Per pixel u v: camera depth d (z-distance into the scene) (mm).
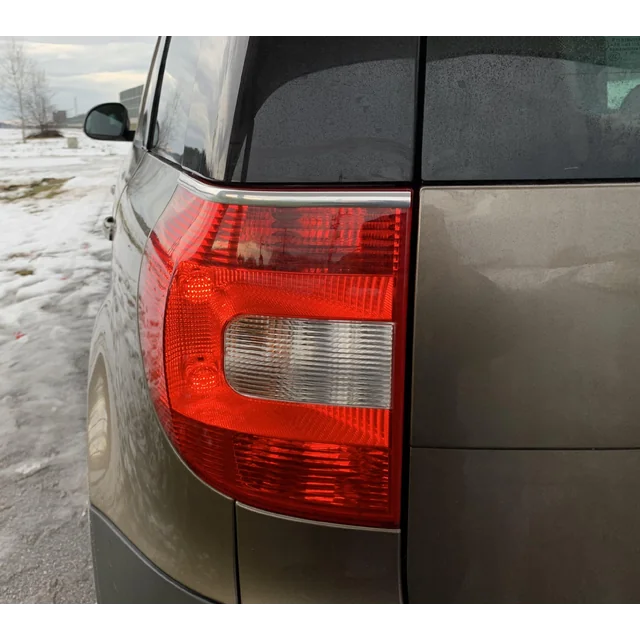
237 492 1031
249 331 976
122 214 1713
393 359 940
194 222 1017
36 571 2043
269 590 1060
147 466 1138
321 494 998
